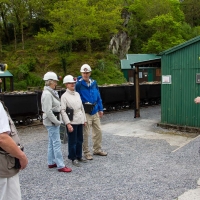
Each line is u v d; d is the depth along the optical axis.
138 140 7.18
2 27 33.19
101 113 5.66
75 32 23.94
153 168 4.80
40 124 10.40
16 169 2.20
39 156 5.89
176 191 3.77
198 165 4.81
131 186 4.02
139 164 5.07
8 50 30.44
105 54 30.41
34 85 25.19
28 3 29.92
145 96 14.99
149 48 31.89
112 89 13.23
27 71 26.12
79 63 28.05
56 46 25.94
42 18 32.72
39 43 31.31
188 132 8.16
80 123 5.00
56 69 27.06
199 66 7.96
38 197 3.75
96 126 5.57
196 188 3.84
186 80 8.31
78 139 5.14
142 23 38.06
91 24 24.69
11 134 2.24
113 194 3.76
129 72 28.64
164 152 5.88
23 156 2.12
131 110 13.97
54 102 4.47
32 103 9.98
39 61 28.06
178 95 8.56
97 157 5.61
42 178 4.48
